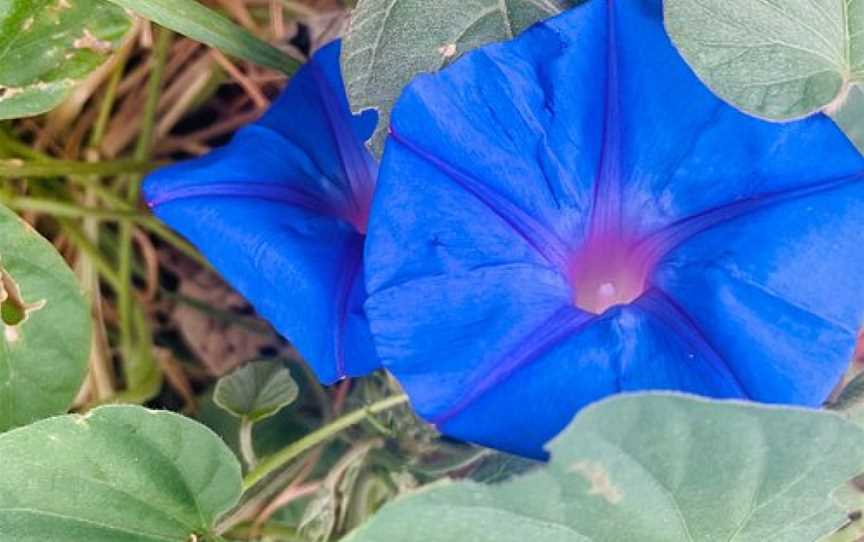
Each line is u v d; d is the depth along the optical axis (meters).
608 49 0.29
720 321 0.29
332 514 0.35
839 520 0.30
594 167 0.30
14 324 0.34
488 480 0.30
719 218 0.29
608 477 0.28
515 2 0.32
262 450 0.37
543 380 0.28
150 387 0.39
